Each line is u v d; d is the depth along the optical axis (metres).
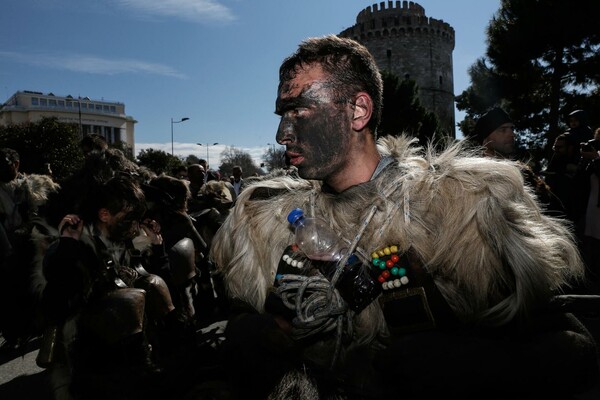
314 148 1.15
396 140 1.29
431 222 1.07
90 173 2.47
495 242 1.00
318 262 1.11
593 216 4.61
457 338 0.98
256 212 1.29
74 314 1.94
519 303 0.97
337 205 1.17
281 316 1.13
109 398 1.47
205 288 4.53
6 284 2.06
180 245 3.17
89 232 2.14
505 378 0.92
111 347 1.88
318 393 1.04
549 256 1.04
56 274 1.94
